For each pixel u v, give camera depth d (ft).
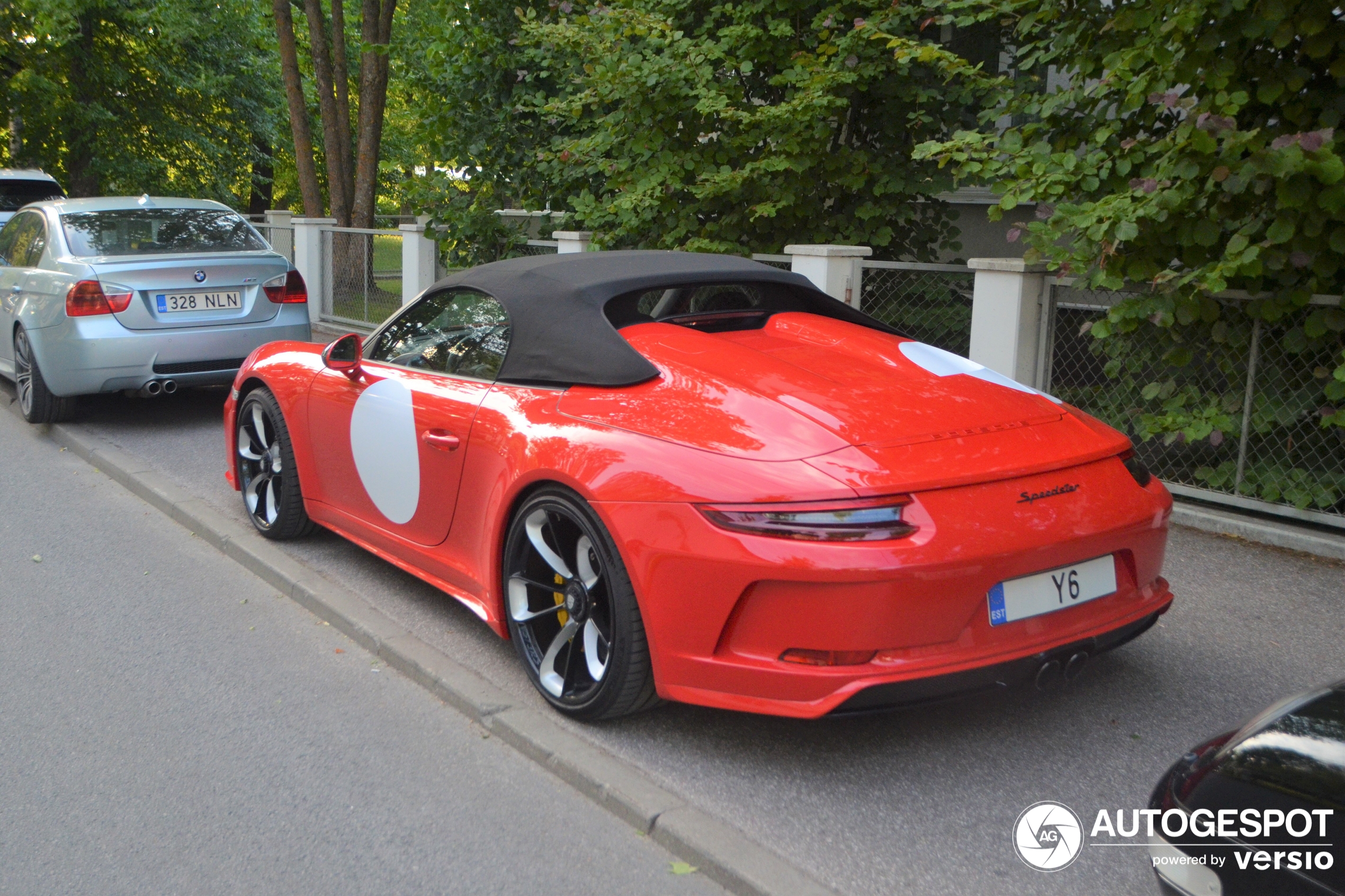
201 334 25.23
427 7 40.88
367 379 14.80
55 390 25.17
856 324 13.82
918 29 26.89
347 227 47.83
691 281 13.09
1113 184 19.45
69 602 15.28
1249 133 15.88
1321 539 16.85
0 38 72.64
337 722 11.68
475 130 38.06
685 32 30.09
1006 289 20.83
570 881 8.83
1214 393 18.75
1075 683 12.35
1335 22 16.72
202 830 9.60
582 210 29.66
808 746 10.90
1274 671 12.66
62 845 9.37
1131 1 18.26
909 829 9.40
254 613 14.90
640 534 10.16
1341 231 16.21
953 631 9.48
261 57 85.87
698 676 10.03
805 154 26.86
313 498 16.46
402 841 9.40
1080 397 20.70
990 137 20.90
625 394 11.33
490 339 13.20
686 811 9.53
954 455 9.98
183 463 22.61
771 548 9.41
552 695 11.55
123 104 77.41
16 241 28.63
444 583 13.66
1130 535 10.46
